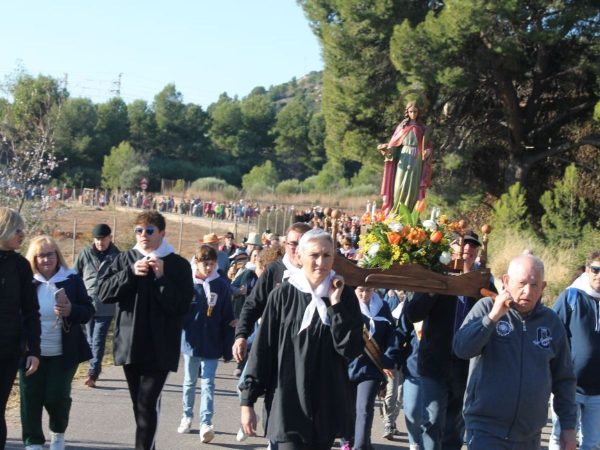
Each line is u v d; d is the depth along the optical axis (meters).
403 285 6.91
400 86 29.47
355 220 19.62
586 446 7.29
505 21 27.70
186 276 6.84
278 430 5.00
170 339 6.79
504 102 32.03
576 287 7.36
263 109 120.31
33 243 7.26
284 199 68.06
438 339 7.15
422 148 11.18
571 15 27.47
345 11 30.58
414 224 7.28
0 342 6.15
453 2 26.94
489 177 35.00
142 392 6.75
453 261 7.40
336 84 32.25
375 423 10.13
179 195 77.31
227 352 8.90
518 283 5.21
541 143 33.78
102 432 8.56
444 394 7.16
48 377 7.12
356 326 5.02
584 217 28.02
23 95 24.92
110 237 11.36
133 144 110.81
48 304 7.10
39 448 7.18
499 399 5.24
